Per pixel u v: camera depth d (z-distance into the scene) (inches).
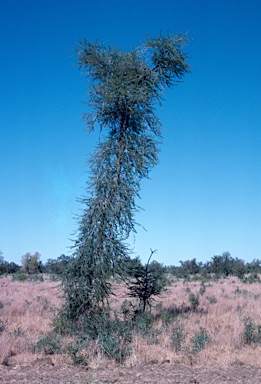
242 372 391.2
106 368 404.5
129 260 618.8
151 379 363.6
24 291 1349.7
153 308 832.3
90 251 590.9
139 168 617.0
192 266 3198.8
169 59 656.4
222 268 2714.1
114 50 662.5
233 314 746.2
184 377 371.6
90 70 663.1
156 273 750.5
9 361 420.5
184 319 678.5
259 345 488.4
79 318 588.7
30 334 566.6
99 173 613.9
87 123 644.7
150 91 649.0
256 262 3280.0
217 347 478.0
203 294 1197.1
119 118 642.8
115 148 627.8
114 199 605.9
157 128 647.8
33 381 353.4
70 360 422.3
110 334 490.6
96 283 590.6
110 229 600.7
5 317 717.3
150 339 514.9
